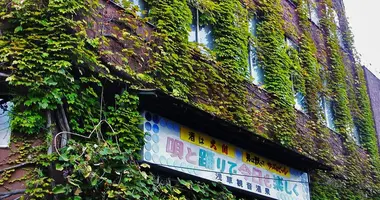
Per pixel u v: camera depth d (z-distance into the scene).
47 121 6.55
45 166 6.29
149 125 7.79
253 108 10.84
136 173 6.95
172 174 8.10
